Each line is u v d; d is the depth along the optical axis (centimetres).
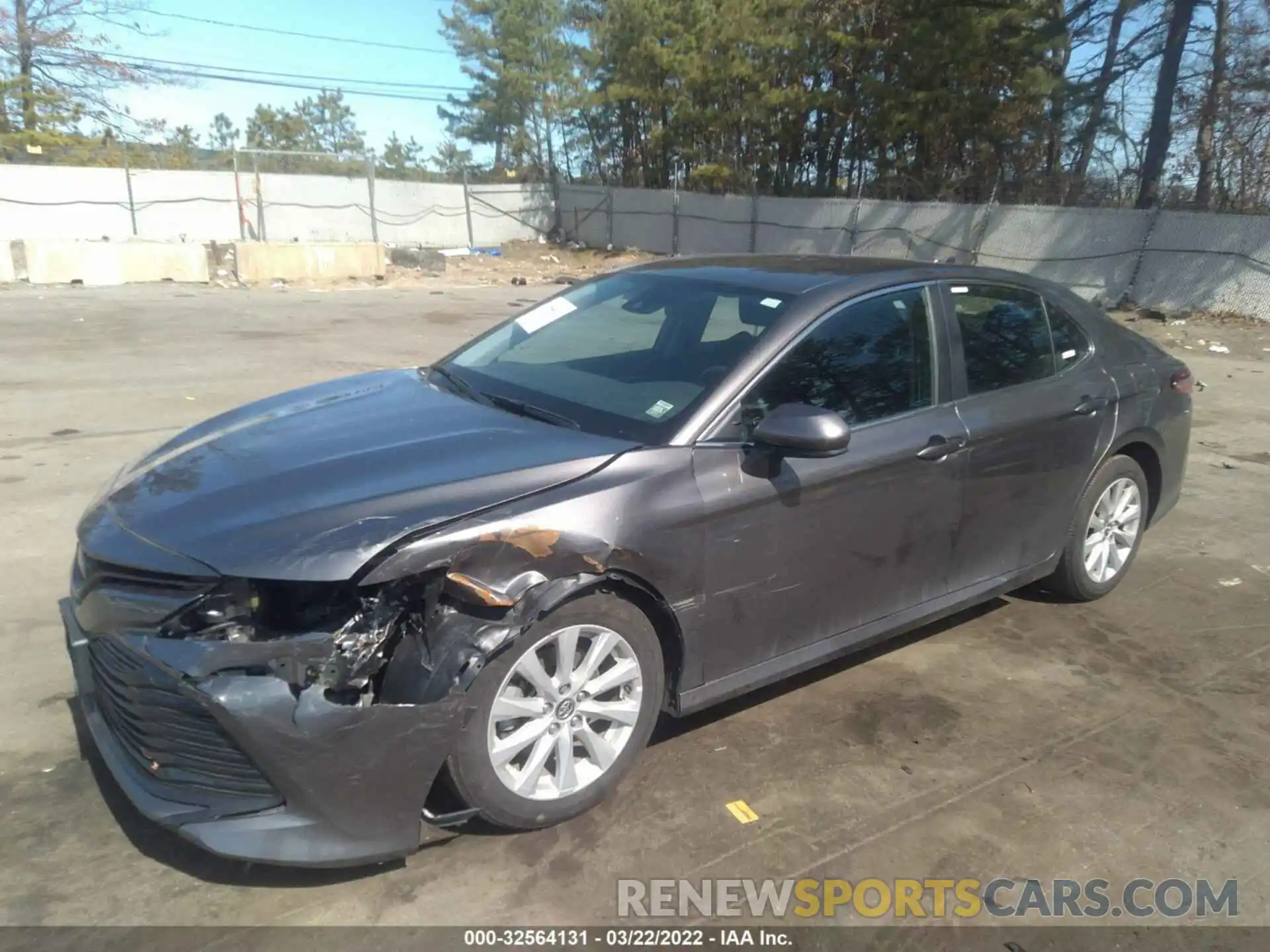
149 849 287
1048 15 2298
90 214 2705
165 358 1099
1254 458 777
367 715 254
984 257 2053
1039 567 446
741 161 3256
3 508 582
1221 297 1659
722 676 334
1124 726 374
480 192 3409
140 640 263
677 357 362
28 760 329
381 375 436
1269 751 359
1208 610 483
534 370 390
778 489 329
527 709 285
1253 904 280
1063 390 435
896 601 382
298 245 2183
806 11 2764
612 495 296
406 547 266
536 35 3991
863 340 371
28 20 3166
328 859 257
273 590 267
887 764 342
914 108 2506
